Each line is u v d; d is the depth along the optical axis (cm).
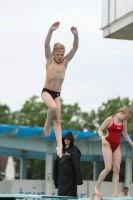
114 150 2156
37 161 7469
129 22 2425
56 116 1902
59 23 1833
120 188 3422
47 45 1848
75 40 1889
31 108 9256
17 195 1914
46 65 1889
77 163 2197
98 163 3959
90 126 8750
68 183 2200
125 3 2455
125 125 2188
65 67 1903
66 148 2238
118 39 2670
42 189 3219
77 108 9025
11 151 3791
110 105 8169
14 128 3059
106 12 2617
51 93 1884
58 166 2245
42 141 3253
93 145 3391
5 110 11019
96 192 2080
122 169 5844
